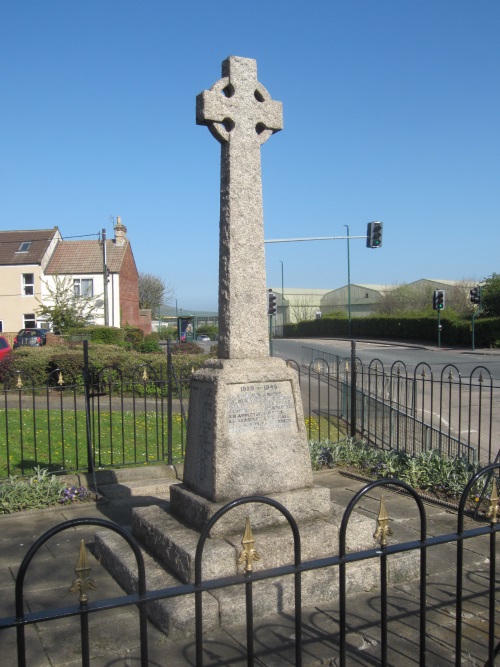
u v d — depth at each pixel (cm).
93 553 534
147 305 7581
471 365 2581
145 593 228
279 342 4838
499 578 467
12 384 1631
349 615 414
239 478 461
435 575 480
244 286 493
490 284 4288
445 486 711
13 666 357
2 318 4156
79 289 4162
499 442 1098
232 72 493
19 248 4244
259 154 504
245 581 241
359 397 1142
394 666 353
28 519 643
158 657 367
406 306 5716
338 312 6281
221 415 461
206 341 4972
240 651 370
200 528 455
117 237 4400
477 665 354
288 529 454
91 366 1605
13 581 480
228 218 491
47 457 908
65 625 405
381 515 266
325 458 853
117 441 1021
